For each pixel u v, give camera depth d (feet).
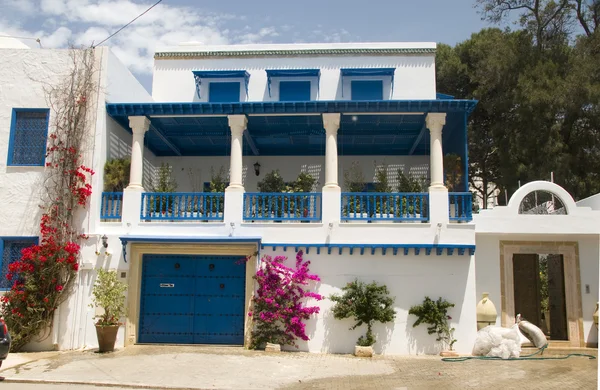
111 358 41.50
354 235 47.80
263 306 46.68
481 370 38.73
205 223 48.98
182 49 65.82
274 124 54.85
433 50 64.13
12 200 48.80
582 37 78.02
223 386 33.01
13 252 48.60
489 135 91.15
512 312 50.57
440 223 47.50
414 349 46.34
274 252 48.34
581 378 35.91
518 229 49.96
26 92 50.16
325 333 46.75
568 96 70.85
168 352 44.09
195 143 61.98
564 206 50.57
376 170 64.28
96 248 48.24
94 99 49.88
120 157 54.60
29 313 45.44
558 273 54.60
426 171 63.98
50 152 49.06
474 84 93.91
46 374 35.94
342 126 55.52
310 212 49.88
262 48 65.36
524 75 76.84
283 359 42.11
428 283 47.29
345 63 64.44
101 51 50.70
